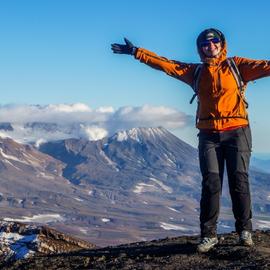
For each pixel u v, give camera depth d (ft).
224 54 14.70
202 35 14.57
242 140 14.56
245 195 14.84
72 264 14.93
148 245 17.51
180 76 14.84
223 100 14.48
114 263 14.44
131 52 14.75
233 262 13.61
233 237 17.13
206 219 14.84
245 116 14.71
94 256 15.83
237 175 14.64
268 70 14.24
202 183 14.87
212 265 13.46
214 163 14.70
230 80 14.47
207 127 14.71
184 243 16.87
